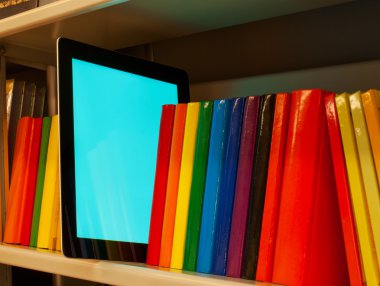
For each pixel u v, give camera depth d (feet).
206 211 2.26
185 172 2.36
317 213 1.98
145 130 2.85
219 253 2.19
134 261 2.61
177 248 2.31
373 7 2.78
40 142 3.10
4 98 3.40
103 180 2.60
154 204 2.44
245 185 2.18
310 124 2.02
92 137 2.59
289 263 1.97
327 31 2.94
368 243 1.85
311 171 1.99
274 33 3.14
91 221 2.51
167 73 3.05
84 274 2.43
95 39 3.39
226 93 3.37
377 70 2.78
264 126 2.16
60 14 2.68
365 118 1.89
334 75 2.92
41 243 2.93
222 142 2.27
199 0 2.70
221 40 3.39
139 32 3.25
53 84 3.77
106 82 2.71
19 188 3.12
